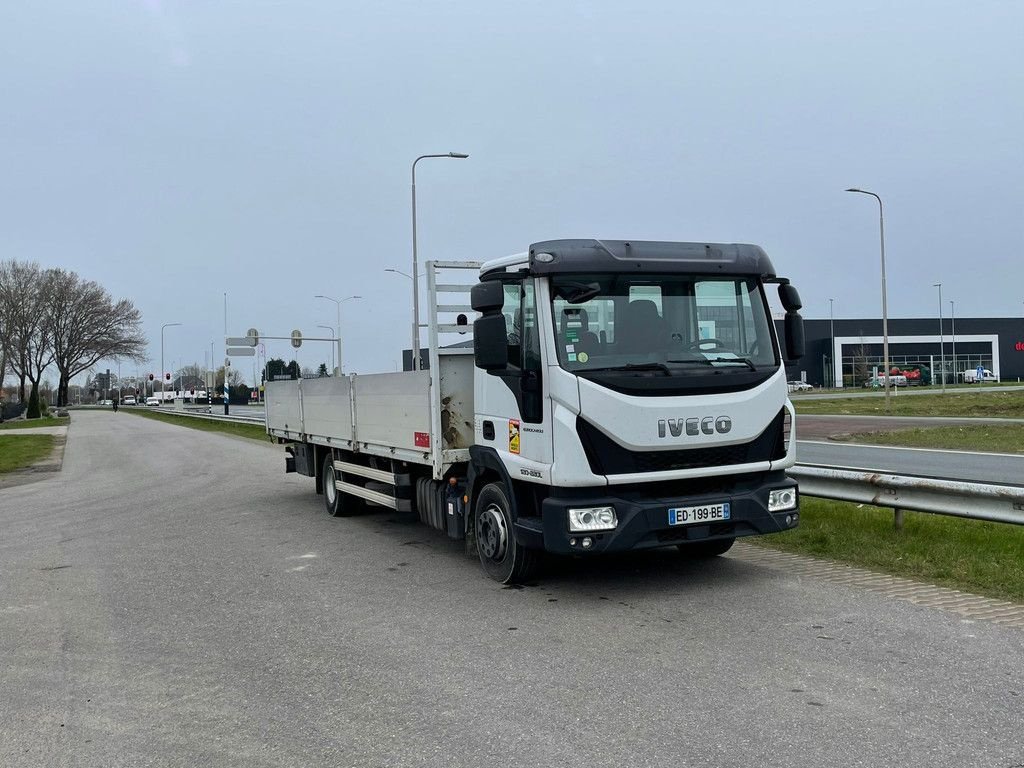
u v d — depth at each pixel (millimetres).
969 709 4254
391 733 4242
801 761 3734
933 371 91375
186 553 9430
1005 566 6852
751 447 6555
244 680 5129
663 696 4574
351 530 10641
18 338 79125
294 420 13328
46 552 9750
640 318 6461
